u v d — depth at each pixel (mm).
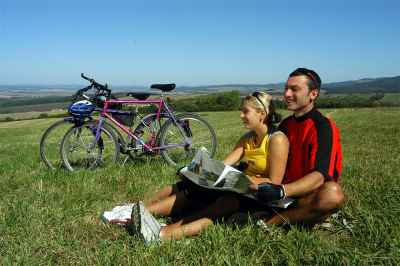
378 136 11461
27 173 6062
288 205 3410
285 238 3232
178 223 3502
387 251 3053
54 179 5445
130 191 4891
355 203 4117
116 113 6340
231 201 3535
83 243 3438
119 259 3033
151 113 6504
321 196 3137
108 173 5715
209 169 3514
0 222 3779
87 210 4211
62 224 3809
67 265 3061
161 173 5703
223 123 27312
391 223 3492
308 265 2949
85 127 6285
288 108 3461
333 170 3238
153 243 3223
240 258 2947
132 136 6418
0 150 10977
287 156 3445
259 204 3521
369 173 5547
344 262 2898
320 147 3238
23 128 32312
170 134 6566
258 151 3619
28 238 3457
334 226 3621
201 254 3043
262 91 3635
